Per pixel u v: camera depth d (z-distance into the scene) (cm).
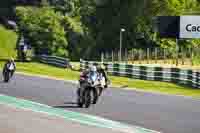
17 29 17375
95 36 18988
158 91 6406
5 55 18200
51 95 4844
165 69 7962
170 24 14325
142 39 17925
